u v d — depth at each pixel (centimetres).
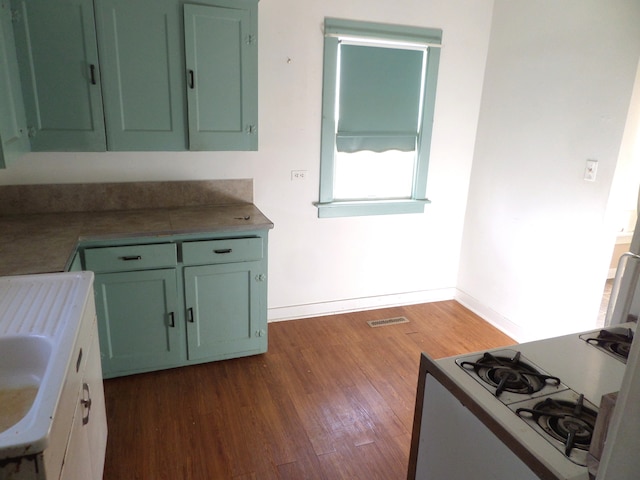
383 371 277
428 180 348
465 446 121
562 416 110
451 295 387
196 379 261
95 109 232
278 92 292
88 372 152
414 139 338
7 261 183
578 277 274
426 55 320
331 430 224
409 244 358
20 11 210
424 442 139
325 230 330
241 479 193
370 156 330
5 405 122
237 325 268
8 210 254
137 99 238
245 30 245
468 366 132
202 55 241
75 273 168
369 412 239
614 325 159
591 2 254
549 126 286
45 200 259
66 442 112
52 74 221
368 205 335
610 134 249
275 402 244
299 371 273
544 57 286
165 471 195
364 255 347
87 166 264
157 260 238
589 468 91
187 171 285
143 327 247
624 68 240
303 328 327
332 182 320
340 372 274
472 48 330
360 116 318
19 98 214
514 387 122
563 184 279
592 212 262
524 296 314
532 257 305
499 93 324
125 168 272
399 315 354
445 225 365
